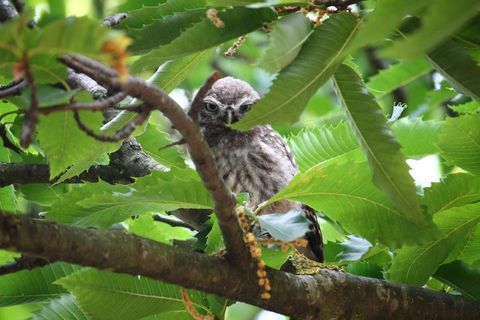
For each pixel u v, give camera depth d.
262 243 5.84
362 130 5.60
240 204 6.11
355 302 6.94
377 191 6.09
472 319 7.33
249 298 6.19
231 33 5.44
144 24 5.95
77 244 5.23
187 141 5.08
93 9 12.59
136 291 6.40
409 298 7.19
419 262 7.29
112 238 5.44
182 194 6.04
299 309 6.56
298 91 5.21
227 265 5.97
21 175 8.48
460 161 7.00
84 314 6.83
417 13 5.15
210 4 5.41
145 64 5.51
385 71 7.04
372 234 6.34
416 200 5.62
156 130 8.02
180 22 5.69
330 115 9.68
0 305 7.21
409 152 7.54
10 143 8.31
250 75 14.55
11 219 5.00
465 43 5.80
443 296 7.36
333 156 8.06
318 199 6.19
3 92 4.71
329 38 5.24
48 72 4.60
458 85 5.59
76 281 6.24
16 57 4.30
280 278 6.40
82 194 6.15
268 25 5.48
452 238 7.25
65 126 5.30
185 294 6.23
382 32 3.94
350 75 5.58
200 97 5.02
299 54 5.22
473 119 6.74
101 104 4.58
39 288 7.28
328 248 8.52
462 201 7.08
